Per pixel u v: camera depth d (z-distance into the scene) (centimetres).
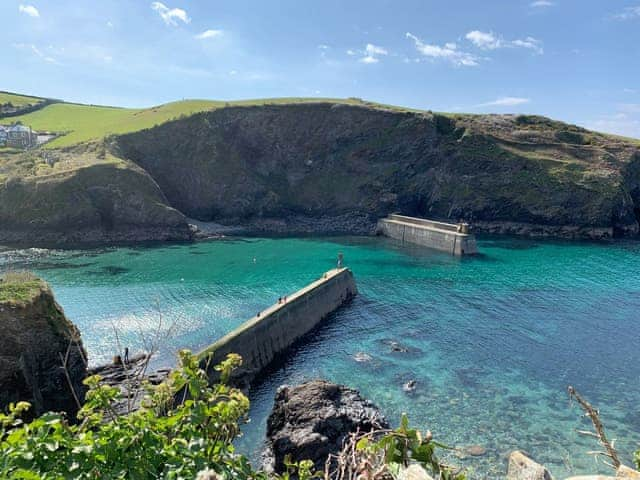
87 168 9931
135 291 5925
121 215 9738
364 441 684
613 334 4734
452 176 12356
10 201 9219
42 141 13162
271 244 9531
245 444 2897
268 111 13775
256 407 3350
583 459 2775
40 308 3086
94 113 17962
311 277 6850
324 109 13862
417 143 12875
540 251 8919
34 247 8494
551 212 11088
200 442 604
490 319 5169
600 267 7562
